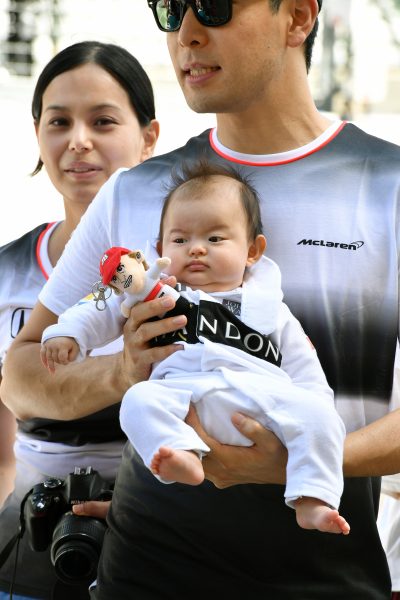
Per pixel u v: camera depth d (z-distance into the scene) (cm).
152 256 480
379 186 478
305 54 493
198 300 448
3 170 1702
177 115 1842
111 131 683
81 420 570
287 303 473
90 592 486
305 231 476
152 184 507
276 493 449
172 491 454
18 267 664
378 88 2186
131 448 475
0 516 586
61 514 524
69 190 683
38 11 2039
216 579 453
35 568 552
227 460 427
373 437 446
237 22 453
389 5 2344
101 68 683
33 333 550
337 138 493
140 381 454
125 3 2100
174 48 475
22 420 578
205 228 461
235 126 491
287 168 487
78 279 532
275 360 448
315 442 419
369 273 470
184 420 427
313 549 453
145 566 459
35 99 707
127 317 456
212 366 436
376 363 470
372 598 466
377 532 472
